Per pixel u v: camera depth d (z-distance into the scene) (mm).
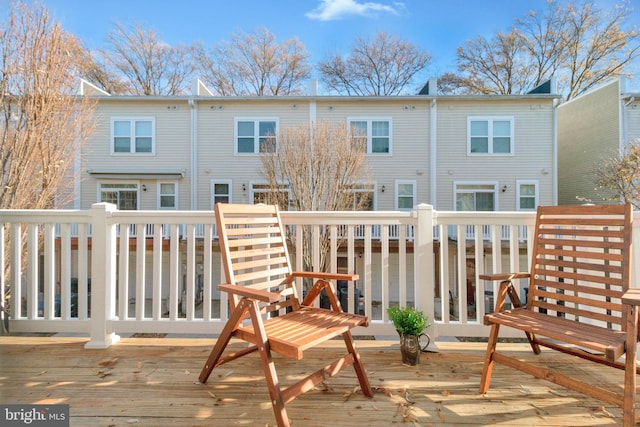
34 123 3219
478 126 9102
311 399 1608
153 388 1696
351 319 1696
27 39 3164
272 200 7141
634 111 8547
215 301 7770
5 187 3041
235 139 9188
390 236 8688
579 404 1565
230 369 1911
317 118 9133
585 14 12945
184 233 8617
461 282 2363
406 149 9156
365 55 16641
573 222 1824
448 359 2066
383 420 1448
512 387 1721
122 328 2334
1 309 2314
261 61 16625
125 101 9062
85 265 2367
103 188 9055
